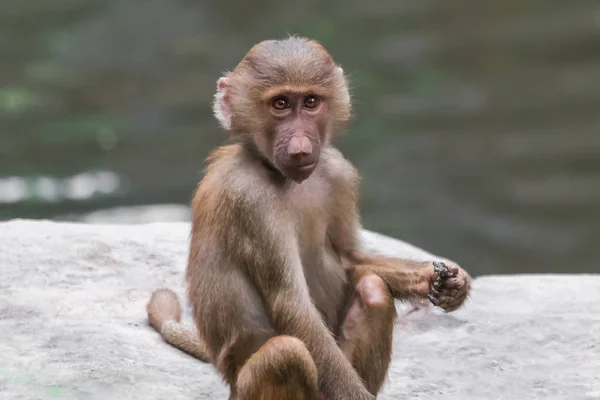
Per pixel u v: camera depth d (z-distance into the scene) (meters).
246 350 9.45
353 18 41.19
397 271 10.00
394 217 28.31
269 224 9.25
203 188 9.70
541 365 11.30
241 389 9.00
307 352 8.83
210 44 39.81
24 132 32.66
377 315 9.55
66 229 14.57
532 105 34.09
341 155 10.19
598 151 30.86
